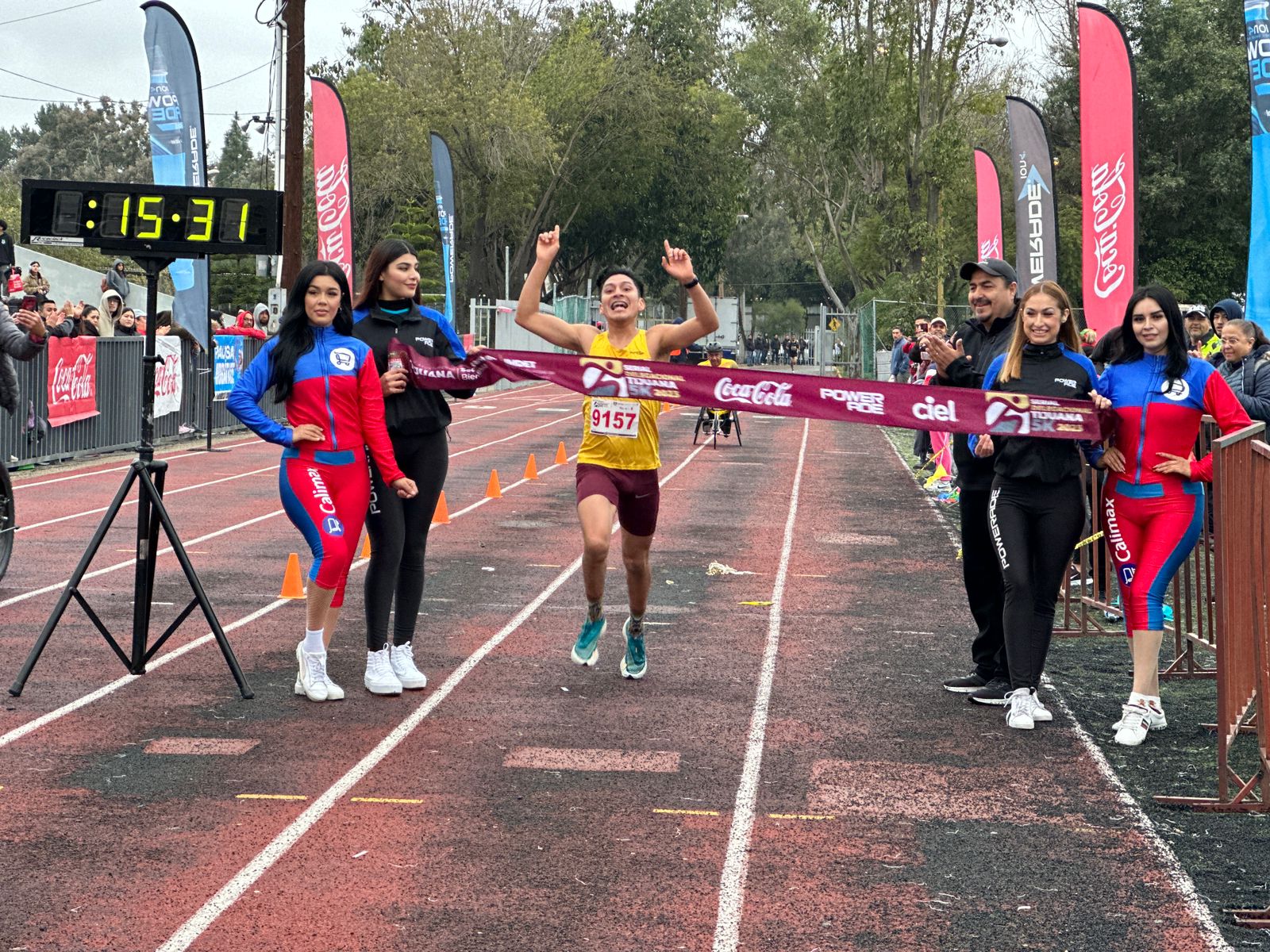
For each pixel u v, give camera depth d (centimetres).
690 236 6712
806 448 2384
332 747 591
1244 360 886
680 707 668
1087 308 1156
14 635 804
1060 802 529
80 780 545
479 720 638
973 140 5119
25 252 3416
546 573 1058
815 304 10394
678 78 6706
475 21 5216
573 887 439
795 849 476
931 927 409
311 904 424
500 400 3809
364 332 669
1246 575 596
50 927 404
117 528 1256
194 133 1944
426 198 5331
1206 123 4741
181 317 2056
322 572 650
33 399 1731
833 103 4528
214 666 741
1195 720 653
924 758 587
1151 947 395
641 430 673
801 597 970
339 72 6231
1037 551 639
